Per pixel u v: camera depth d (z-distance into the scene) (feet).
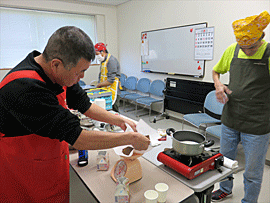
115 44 16.52
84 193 3.25
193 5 9.95
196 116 8.45
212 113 8.32
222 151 5.27
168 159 3.32
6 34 12.64
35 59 2.56
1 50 12.66
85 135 2.46
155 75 13.20
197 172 3.03
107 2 14.67
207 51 9.64
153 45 12.85
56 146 2.83
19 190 2.84
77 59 2.21
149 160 3.70
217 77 5.26
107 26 15.80
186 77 11.03
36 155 2.66
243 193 5.83
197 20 9.89
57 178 2.97
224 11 8.65
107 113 3.69
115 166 3.24
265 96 4.29
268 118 4.35
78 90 3.55
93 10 14.89
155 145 4.20
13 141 2.53
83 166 3.49
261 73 4.23
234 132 4.93
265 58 4.13
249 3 7.76
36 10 13.26
